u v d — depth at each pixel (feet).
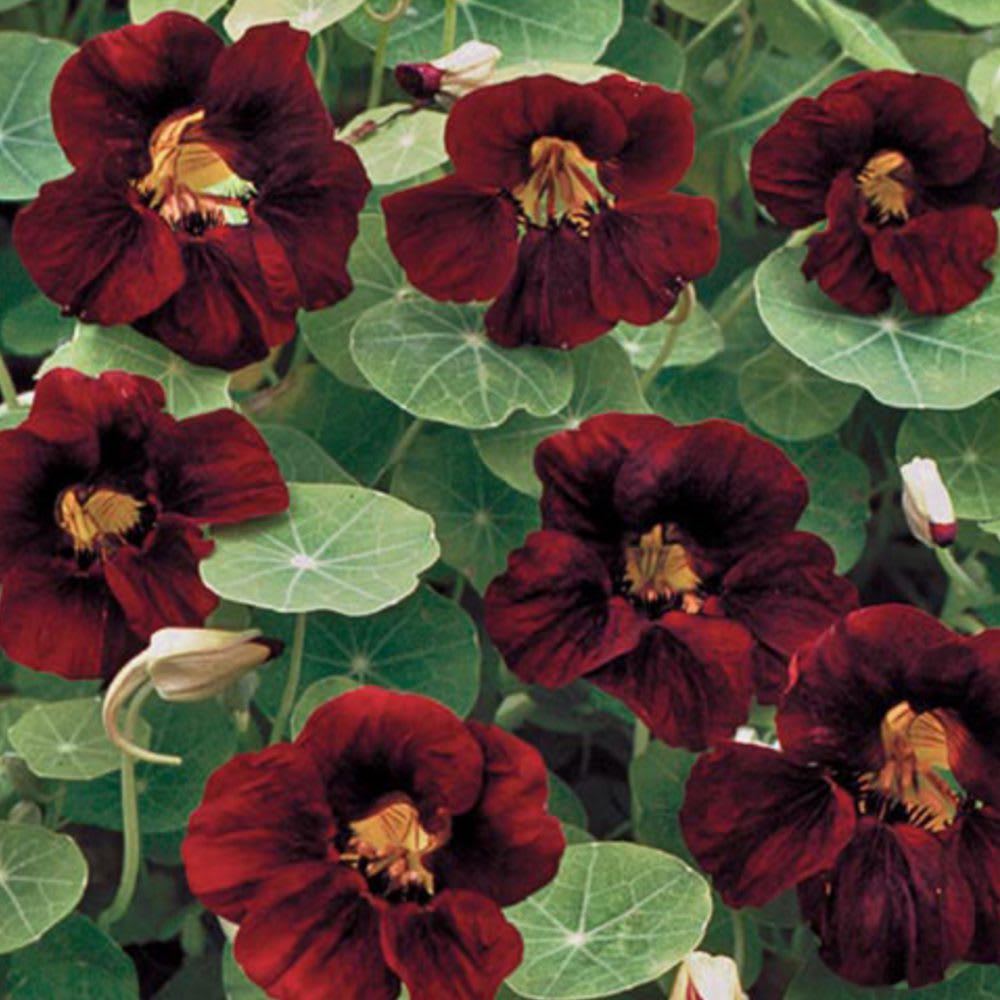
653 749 2.03
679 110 1.96
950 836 1.85
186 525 1.89
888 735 1.88
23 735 1.97
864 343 2.05
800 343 2.05
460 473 2.10
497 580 1.92
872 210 2.07
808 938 2.10
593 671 1.92
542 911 1.89
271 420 2.15
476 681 2.04
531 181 1.99
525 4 2.22
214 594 1.90
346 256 1.98
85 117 1.93
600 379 2.07
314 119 1.95
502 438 2.06
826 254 2.05
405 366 2.02
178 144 1.97
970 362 2.04
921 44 2.44
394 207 1.97
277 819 1.77
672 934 1.86
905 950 1.85
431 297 2.00
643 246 2.00
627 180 1.98
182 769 2.05
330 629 2.05
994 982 1.95
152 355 1.98
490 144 1.95
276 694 2.04
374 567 1.90
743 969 2.04
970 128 2.03
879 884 1.85
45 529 1.90
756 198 2.06
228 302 1.96
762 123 2.39
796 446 2.18
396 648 2.05
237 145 1.96
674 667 1.91
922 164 2.05
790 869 1.85
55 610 1.89
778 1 2.38
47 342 2.27
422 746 1.76
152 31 1.92
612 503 1.93
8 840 1.94
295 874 1.77
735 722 1.91
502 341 2.02
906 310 2.08
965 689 1.82
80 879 1.92
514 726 2.20
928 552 2.43
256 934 1.77
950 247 2.05
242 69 1.93
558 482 1.93
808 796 1.85
